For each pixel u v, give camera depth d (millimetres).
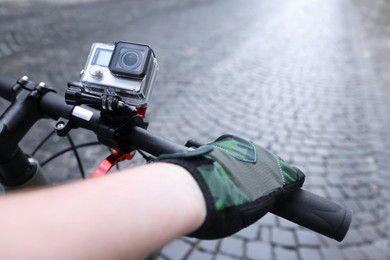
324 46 8062
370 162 3463
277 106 4570
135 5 10102
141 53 741
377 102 5043
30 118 921
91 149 3152
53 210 391
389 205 2865
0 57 4918
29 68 4656
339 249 2396
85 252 380
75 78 4512
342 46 8156
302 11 12867
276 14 11773
